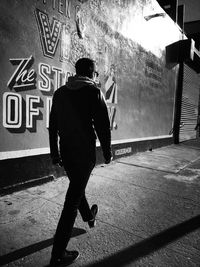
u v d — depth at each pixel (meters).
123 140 6.41
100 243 2.25
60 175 4.21
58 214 2.77
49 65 3.94
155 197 3.59
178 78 10.39
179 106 10.51
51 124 2.04
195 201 3.51
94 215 2.51
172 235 2.48
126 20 6.18
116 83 5.95
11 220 2.57
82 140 1.87
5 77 3.23
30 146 3.65
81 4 4.58
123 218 2.81
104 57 5.41
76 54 4.55
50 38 3.92
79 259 2.00
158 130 8.70
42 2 3.72
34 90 3.69
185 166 5.87
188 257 2.11
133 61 6.66
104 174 4.66
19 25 3.37
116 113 6.03
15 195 3.28
